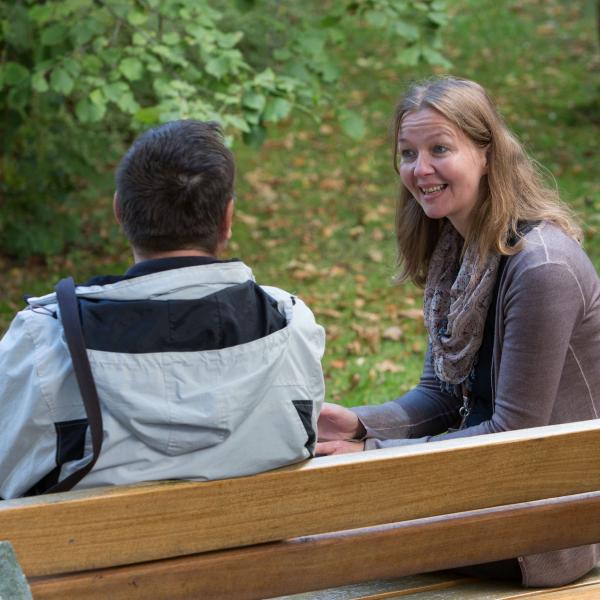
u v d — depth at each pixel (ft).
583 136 37.42
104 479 7.27
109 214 31.94
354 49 47.57
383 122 39.78
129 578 7.18
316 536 7.81
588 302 9.47
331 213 32.12
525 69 45.11
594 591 9.05
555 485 8.18
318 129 39.06
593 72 44.45
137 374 7.12
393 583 9.66
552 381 9.29
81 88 21.77
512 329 9.35
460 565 8.24
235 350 7.29
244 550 7.52
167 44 21.16
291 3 25.02
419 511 7.86
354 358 22.06
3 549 6.31
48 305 7.63
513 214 9.64
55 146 28.37
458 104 9.63
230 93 20.54
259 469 7.50
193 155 7.54
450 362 10.30
